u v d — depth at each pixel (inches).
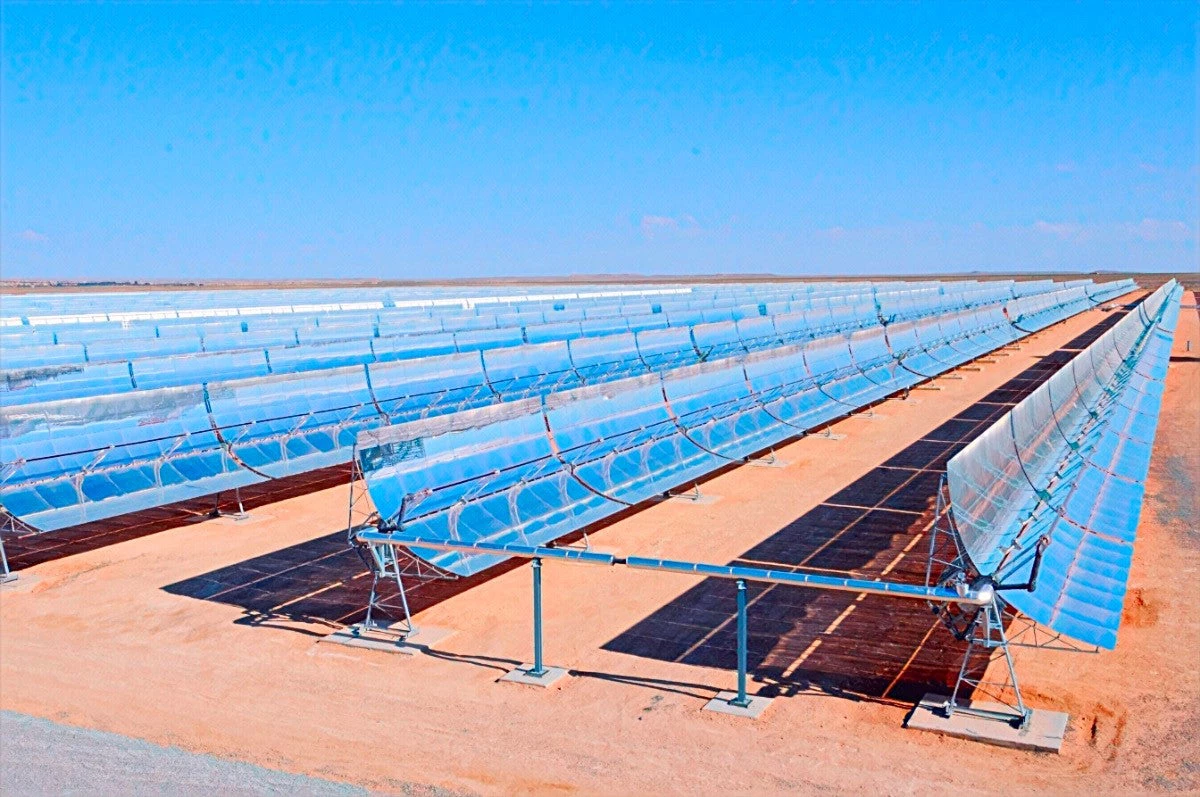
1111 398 1128.8
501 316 2015.3
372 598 605.0
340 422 1029.2
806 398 1291.8
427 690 519.5
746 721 475.8
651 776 424.2
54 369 1015.0
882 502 921.5
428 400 1184.8
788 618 618.2
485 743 457.4
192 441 880.9
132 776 424.8
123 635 606.9
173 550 794.2
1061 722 463.5
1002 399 1609.3
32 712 496.1
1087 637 462.0
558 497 735.1
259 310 2089.1
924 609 627.5
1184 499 925.2
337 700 508.1
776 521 860.0
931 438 1261.1
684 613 630.5
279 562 759.1
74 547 802.8
